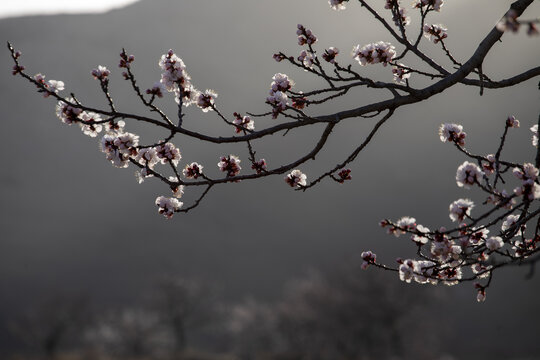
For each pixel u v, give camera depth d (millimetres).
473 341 90312
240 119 4727
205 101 4559
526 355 80875
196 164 4695
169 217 4598
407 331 58000
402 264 4977
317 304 61406
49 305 69375
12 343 98938
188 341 99438
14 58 4207
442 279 4902
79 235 171875
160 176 4527
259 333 68438
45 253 164125
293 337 65125
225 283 147375
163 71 4336
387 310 56688
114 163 4539
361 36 133750
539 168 4070
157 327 76438
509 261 4445
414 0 4961
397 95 4340
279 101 4465
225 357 69750
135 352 72625
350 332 59281
